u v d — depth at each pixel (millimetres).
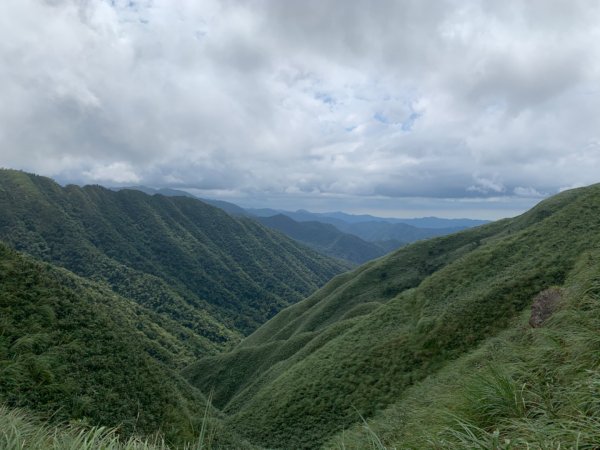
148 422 18766
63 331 21609
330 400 35844
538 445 2725
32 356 16891
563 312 6246
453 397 5203
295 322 114000
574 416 2943
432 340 35438
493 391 4016
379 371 36094
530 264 37688
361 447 3490
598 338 4242
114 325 26875
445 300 41625
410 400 16375
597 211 40125
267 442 34000
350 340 46219
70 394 16172
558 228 41969
